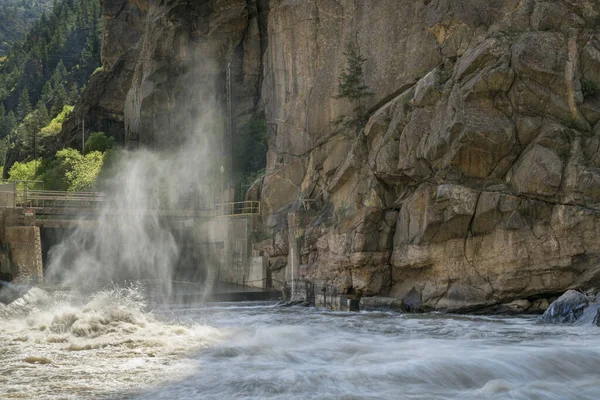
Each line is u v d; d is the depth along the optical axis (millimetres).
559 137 30438
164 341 19953
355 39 47656
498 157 31453
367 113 45281
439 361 16125
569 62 31516
